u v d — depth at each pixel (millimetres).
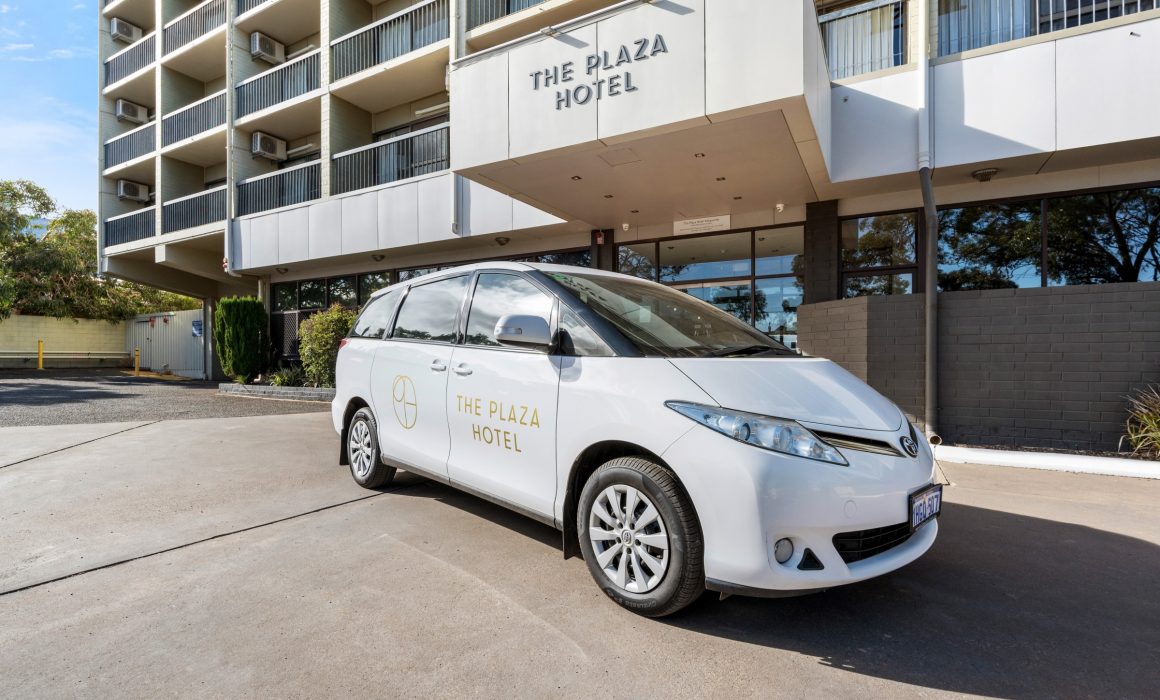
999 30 7516
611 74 6547
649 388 2598
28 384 14484
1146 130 6359
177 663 2205
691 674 2162
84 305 22375
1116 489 4754
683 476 2393
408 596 2783
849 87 7707
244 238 14680
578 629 2482
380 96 13938
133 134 19438
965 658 2291
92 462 5566
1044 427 6172
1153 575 3074
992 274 7977
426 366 3900
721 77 5938
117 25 20469
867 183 7977
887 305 6922
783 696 2039
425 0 12711
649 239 10344
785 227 9336
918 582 2986
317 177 14008
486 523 3848
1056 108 6730
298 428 7766
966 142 7133
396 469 4582
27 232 22453
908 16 7879
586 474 2953
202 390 14156
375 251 12594
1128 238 7270
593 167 7453
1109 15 6973
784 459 2287
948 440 6609
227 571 3057
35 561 3166
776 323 9391
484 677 2135
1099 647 2375
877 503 2381
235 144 15680
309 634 2428
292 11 15336
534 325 2986
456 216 11109
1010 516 4059
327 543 3471
